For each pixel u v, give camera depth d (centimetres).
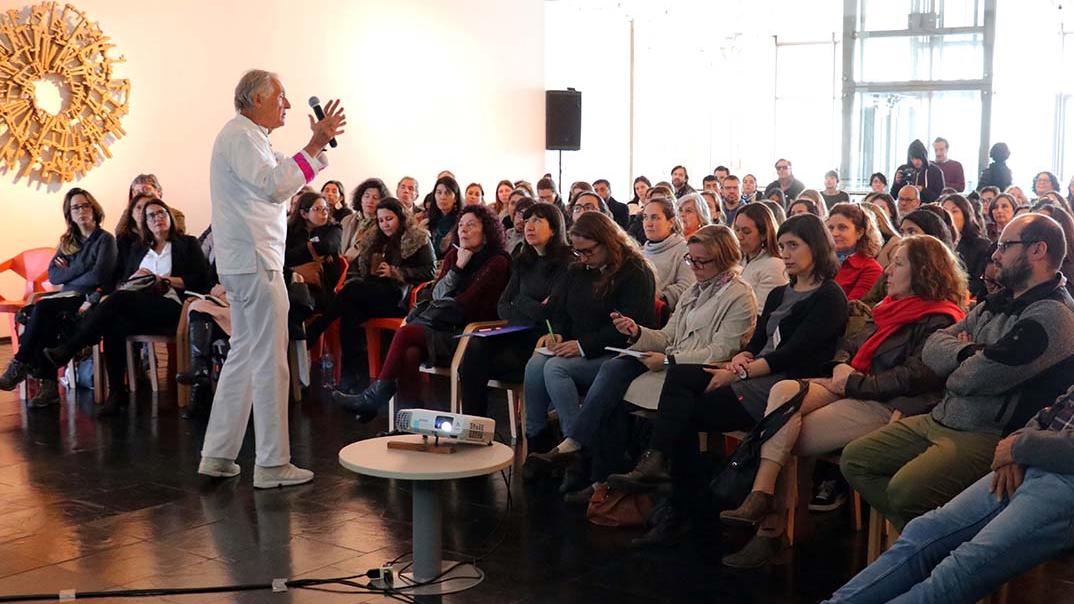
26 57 793
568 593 318
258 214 411
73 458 472
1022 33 1329
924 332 332
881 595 267
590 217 431
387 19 1095
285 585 322
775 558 348
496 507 401
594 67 1430
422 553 327
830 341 362
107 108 843
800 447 338
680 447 364
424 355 505
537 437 448
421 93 1143
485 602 311
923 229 479
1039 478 256
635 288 427
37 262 680
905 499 293
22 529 376
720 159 1612
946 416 305
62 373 646
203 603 309
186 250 602
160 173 888
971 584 253
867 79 1318
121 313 567
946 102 1278
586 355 426
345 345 620
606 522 379
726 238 400
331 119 411
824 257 366
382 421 542
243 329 429
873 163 1327
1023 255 291
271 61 978
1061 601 314
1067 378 286
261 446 427
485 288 508
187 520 386
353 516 391
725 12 1522
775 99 1614
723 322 394
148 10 870
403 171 1129
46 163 811
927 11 1272
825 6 1486
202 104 917
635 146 1518
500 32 1245
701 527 379
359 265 632
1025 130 1374
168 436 511
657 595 316
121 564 341
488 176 1245
